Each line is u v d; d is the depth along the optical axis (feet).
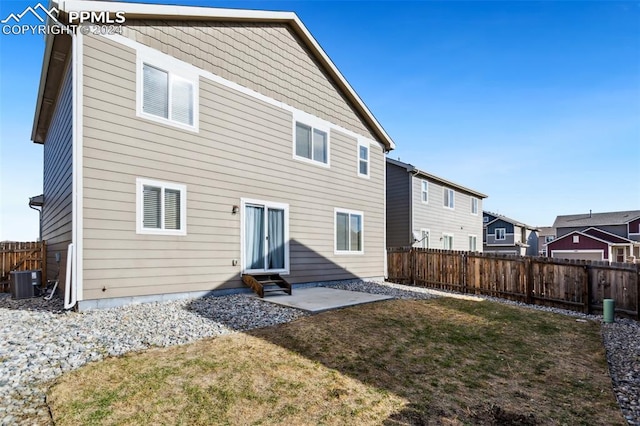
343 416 10.28
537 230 124.77
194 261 24.73
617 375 15.03
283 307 23.03
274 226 31.04
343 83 38.63
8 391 10.47
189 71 25.27
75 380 11.34
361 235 40.78
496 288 35.24
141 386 11.13
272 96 31.24
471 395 12.30
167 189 23.62
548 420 10.88
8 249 31.60
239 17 28.17
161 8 23.18
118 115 21.47
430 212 64.90
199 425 9.31
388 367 14.25
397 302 26.40
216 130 26.66
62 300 23.61
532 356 16.85
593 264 28.86
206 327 17.63
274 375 12.62
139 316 18.85
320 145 36.40
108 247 20.70
